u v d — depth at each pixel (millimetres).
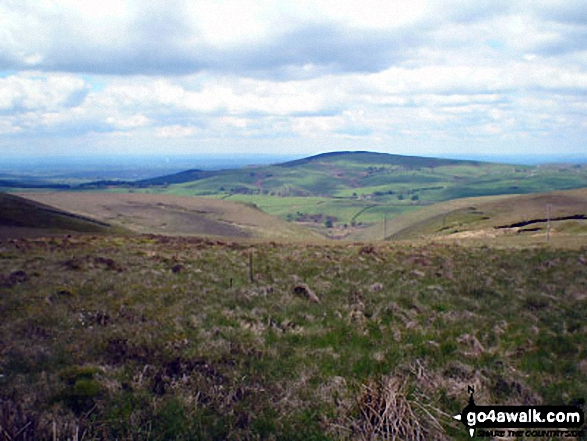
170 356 9758
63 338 10922
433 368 9453
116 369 9023
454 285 18250
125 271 21375
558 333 11773
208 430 6961
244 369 9234
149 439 6727
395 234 191750
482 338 11453
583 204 152125
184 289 17203
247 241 52875
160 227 163000
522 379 9023
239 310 14008
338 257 28062
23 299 14523
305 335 11570
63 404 7527
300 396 8172
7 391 7895
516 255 28109
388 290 17188
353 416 7496
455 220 165250
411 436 6965
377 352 10312
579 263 23531
